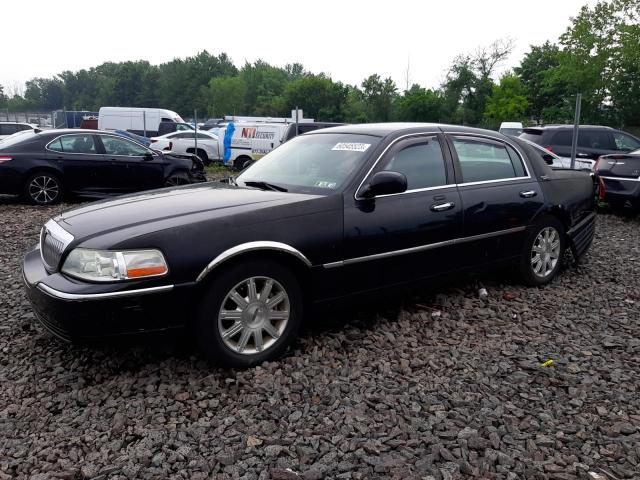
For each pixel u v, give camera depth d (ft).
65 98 514.27
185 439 9.49
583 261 21.67
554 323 14.97
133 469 8.73
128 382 11.44
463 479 8.60
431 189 14.79
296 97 261.03
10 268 19.54
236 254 11.38
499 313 15.51
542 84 157.17
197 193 13.70
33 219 29.68
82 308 10.46
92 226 11.53
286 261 12.48
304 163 14.88
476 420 10.15
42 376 11.80
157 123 109.09
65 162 35.29
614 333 14.47
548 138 44.39
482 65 174.40
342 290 13.21
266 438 9.54
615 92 105.29
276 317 12.23
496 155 16.88
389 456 9.06
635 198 30.55
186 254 10.97
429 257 14.74
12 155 34.09
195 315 11.32
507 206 16.39
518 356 12.83
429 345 13.42
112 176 36.78
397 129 15.07
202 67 402.52
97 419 10.21
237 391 11.10
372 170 13.76
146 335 10.92
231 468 8.77
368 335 13.85
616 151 44.60
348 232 13.00
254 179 15.17
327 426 9.91
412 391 11.13
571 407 10.69
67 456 9.14
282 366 12.13
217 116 323.57
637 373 12.16
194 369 11.94
